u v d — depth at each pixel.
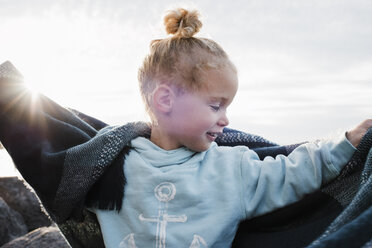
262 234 1.46
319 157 1.35
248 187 1.43
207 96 1.40
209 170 1.47
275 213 1.42
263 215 1.44
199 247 1.39
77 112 2.00
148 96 1.51
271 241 1.42
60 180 1.51
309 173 1.36
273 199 1.40
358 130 1.32
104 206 1.48
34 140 1.61
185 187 1.43
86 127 1.78
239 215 1.43
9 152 1.64
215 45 1.45
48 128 1.65
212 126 1.43
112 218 1.48
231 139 1.78
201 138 1.45
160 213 1.42
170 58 1.44
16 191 3.04
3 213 2.82
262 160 1.58
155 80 1.47
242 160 1.47
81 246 1.59
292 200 1.39
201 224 1.40
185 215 1.42
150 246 1.42
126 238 1.45
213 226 1.40
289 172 1.38
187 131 1.44
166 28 1.54
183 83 1.42
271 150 1.59
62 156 1.52
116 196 1.47
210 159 1.50
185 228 1.41
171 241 1.40
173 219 1.42
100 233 1.55
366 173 1.23
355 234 0.91
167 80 1.44
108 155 1.49
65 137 1.65
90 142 1.52
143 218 1.43
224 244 1.41
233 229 1.42
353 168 1.32
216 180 1.45
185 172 1.45
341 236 0.91
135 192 1.46
